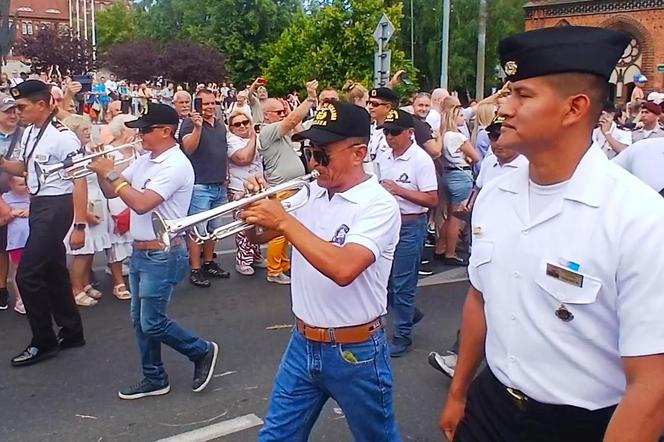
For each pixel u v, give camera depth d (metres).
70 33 47.53
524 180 1.82
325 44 14.79
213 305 6.18
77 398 4.26
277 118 7.10
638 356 1.58
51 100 4.63
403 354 5.03
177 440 3.76
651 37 25.84
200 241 2.90
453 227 7.72
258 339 5.32
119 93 27.50
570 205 1.69
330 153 2.58
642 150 3.38
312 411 2.71
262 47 41.09
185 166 3.97
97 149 4.54
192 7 51.78
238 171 7.19
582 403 1.72
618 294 1.62
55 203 4.65
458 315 6.04
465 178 7.57
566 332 1.70
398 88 10.70
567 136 1.68
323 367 2.60
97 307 6.07
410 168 4.81
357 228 2.52
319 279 2.56
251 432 3.86
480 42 26.64
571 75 1.63
